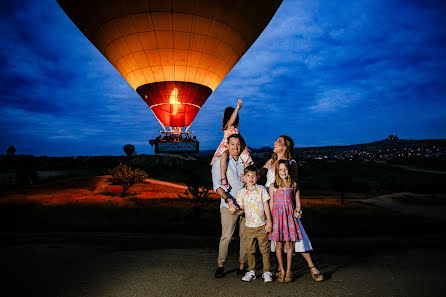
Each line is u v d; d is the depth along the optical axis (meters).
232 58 27.36
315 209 15.32
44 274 4.01
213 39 25.23
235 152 4.32
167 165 44.69
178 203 18.86
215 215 13.01
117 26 24.28
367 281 3.65
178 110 28.47
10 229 8.77
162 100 28.06
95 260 4.82
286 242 3.80
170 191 28.62
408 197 21.48
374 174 39.03
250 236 3.92
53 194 24.72
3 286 3.52
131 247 6.07
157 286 3.56
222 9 23.89
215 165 4.38
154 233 8.62
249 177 3.95
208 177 38.00
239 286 3.59
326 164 46.78
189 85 27.39
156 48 25.22
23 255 5.06
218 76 28.27
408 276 3.82
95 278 3.85
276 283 3.69
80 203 18.45
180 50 25.34
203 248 6.09
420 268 4.20
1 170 40.59
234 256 5.33
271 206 4.00
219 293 3.34
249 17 24.77
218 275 3.92
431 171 43.47
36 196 23.08
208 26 24.48
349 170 41.50
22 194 24.86
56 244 6.18
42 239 6.77
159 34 24.52
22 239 6.73
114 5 23.38
